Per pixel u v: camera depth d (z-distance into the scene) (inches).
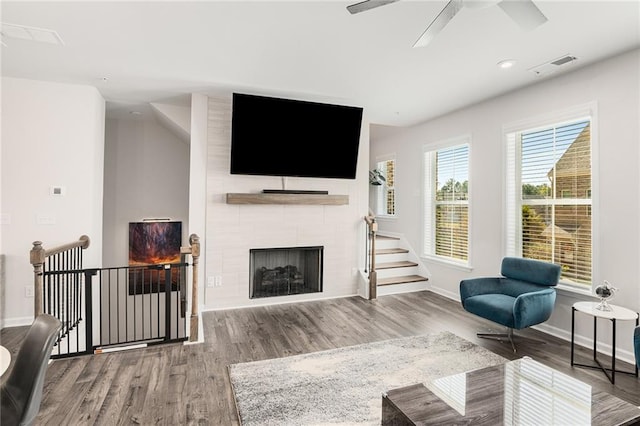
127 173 215.8
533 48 113.0
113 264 213.0
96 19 96.6
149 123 219.5
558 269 129.4
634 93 113.3
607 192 120.8
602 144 122.1
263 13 93.5
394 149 246.1
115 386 97.6
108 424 81.2
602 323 122.5
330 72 134.6
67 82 147.9
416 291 207.9
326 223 191.8
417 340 132.8
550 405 68.4
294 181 184.5
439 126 201.5
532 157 150.9
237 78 141.9
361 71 133.1
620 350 117.2
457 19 95.6
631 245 114.5
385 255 222.1
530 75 136.3
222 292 171.6
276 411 86.3
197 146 166.1
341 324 150.9
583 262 131.3
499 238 163.5
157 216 221.0
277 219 181.0
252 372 106.1
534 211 150.4
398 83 145.6
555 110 137.7
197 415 85.1
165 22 98.3
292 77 140.4
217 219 170.2
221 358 116.3
